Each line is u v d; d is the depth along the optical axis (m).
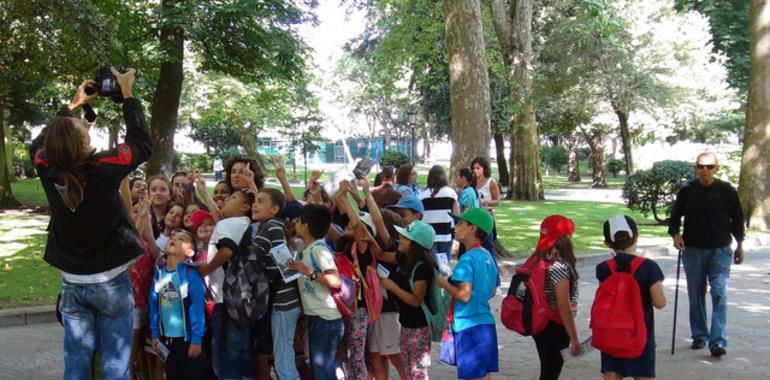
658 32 34.44
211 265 5.40
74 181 4.06
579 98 35.97
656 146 44.78
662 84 34.69
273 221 5.59
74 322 4.27
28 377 6.86
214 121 34.44
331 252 5.56
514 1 25.78
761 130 18.81
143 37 19.95
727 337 8.29
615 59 33.56
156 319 5.54
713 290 7.60
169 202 6.71
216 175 40.00
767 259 14.63
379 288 5.88
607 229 5.51
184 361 5.54
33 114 25.72
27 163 43.00
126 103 4.52
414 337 5.80
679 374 6.87
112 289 4.30
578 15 31.81
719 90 36.97
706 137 42.44
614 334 5.25
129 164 4.31
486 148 14.20
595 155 41.91
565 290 5.35
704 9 27.64
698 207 7.69
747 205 19.05
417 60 30.09
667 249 15.75
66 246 4.25
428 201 9.30
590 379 6.75
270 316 5.58
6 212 22.23
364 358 6.05
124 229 4.36
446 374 7.02
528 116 28.73
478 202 9.52
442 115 38.66
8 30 14.97
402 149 87.44
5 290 10.44
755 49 18.73
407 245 5.75
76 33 15.34
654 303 5.30
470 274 5.39
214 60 21.62
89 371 4.31
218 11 18.33
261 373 5.88
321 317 5.49
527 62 25.98
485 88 14.17
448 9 14.11
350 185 6.07
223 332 5.54
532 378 6.81
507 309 5.54
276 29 20.30
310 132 37.09
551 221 5.51
